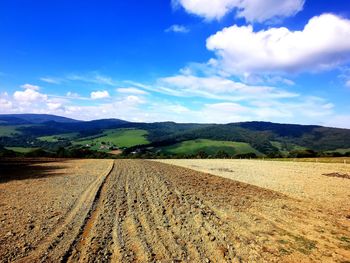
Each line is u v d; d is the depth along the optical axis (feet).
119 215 35.53
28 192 50.34
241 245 25.45
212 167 128.06
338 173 92.68
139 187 57.82
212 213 36.24
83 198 45.44
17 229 29.14
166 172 94.53
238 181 72.28
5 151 210.38
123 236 27.76
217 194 50.52
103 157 299.17
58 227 30.04
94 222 32.35
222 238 27.20
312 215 36.22
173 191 51.96
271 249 24.64
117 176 78.95
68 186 57.98
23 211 36.55
